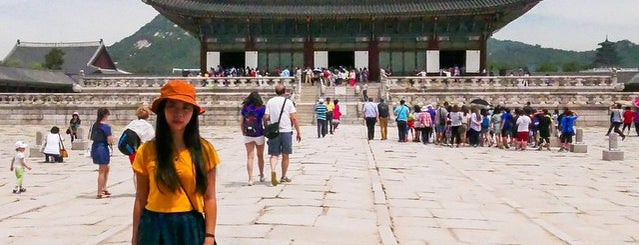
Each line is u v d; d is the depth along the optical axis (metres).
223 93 56.19
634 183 20.02
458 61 76.62
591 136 43.19
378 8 73.38
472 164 25.02
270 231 10.93
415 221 12.68
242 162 23.52
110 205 14.35
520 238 11.34
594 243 11.40
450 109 33.72
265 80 60.59
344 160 23.94
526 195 17.20
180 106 5.70
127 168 22.34
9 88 74.81
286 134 16.73
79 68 114.06
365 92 56.44
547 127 31.95
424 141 34.94
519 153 30.33
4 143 35.75
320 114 37.34
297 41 76.00
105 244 10.12
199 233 5.80
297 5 74.94
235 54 77.19
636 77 77.38
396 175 20.28
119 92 62.31
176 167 5.69
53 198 15.46
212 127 49.97
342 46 76.12
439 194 16.39
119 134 41.53
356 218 12.38
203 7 71.88
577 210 14.99
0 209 13.80
